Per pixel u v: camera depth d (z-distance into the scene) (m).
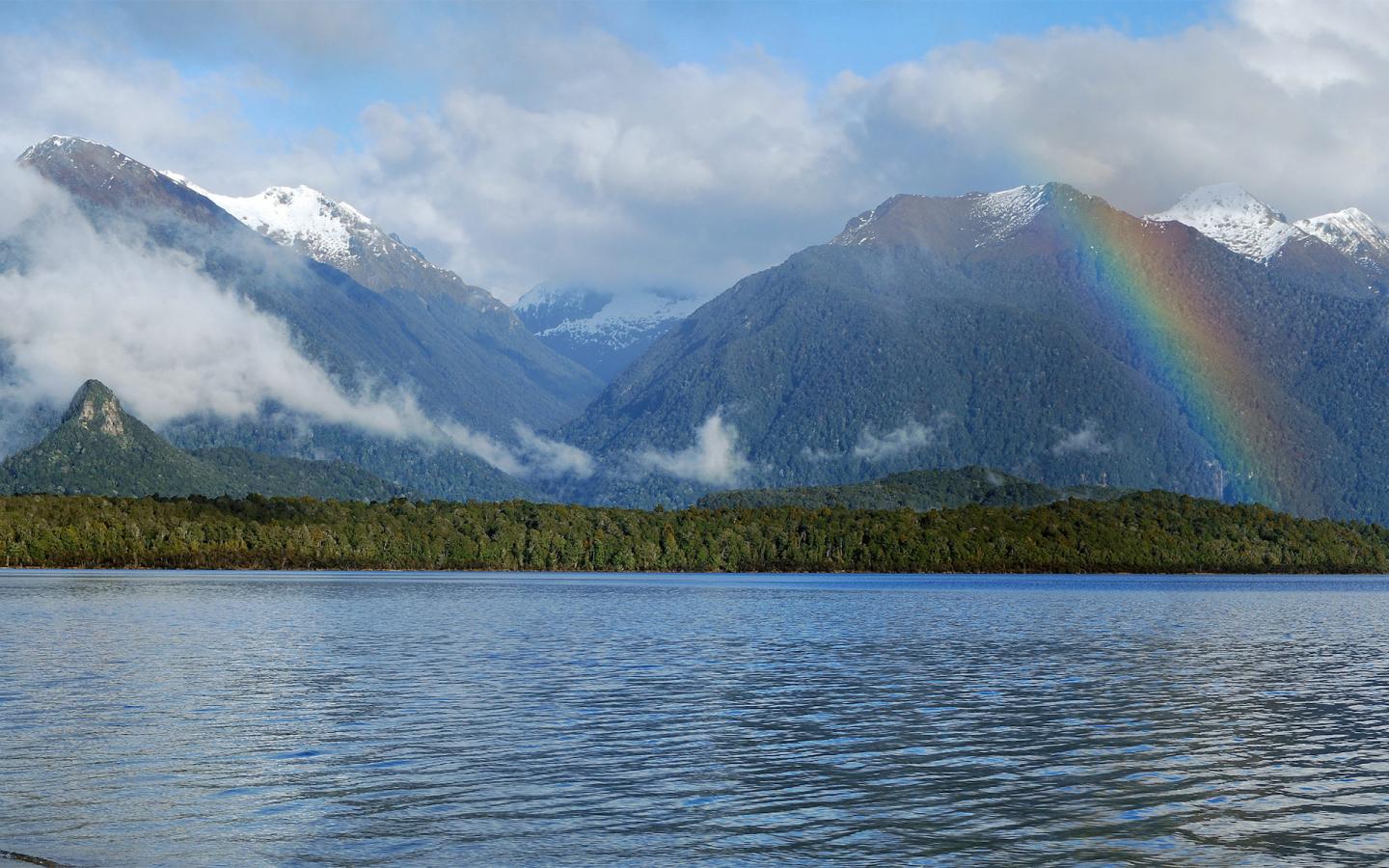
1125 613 182.75
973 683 93.00
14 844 46.03
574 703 80.12
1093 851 46.72
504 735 68.06
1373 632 146.75
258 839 47.09
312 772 58.38
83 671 94.81
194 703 78.69
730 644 123.75
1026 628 150.38
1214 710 79.56
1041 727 72.31
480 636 130.88
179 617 152.12
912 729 71.25
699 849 46.56
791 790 55.62
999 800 54.12
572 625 147.88
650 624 150.88
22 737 66.44
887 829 49.25
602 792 54.94
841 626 151.25
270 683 89.00
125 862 44.06
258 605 180.25
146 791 54.25
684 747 65.00
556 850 46.31
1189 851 46.78
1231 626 156.25
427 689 86.56
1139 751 64.94
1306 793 55.72
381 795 54.00
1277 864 45.31
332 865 44.28
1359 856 46.16
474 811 51.44
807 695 85.06
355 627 140.75
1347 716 77.31
